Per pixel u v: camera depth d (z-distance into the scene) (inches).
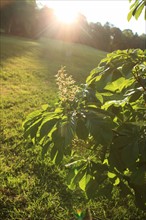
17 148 246.8
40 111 101.9
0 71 581.6
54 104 102.7
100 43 2389.3
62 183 200.8
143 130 97.6
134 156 93.4
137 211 176.9
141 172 100.4
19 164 221.6
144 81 107.5
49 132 94.6
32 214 168.2
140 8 119.3
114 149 100.7
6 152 240.2
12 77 555.8
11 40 1338.6
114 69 101.7
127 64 101.8
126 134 98.6
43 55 1007.6
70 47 1676.9
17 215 166.4
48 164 221.9
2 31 1974.7
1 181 196.9
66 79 103.7
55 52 1159.6
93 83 109.8
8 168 215.6
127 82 106.1
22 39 1621.6
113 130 101.4
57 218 167.5
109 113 94.4
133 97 105.2
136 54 105.7
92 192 115.5
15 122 311.3
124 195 118.0
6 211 168.9
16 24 1889.8
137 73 107.6
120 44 2333.9
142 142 94.6
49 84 554.6
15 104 379.9
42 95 452.1
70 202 180.9
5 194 184.9
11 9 1824.6
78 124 88.4
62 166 217.6
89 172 116.9
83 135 87.1
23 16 1850.4
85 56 1286.9
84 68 895.1
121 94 113.0
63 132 87.2
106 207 180.4
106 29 2378.2
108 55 108.7
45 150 105.2
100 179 115.6
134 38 2301.9
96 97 105.3
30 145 253.6
